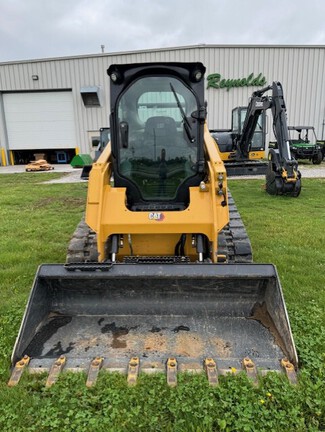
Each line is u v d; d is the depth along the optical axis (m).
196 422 2.21
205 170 3.88
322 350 2.86
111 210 3.53
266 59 21.20
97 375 2.50
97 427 2.19
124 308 3.18
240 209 8.26
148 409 2.30
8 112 23.45
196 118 3.74
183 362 2.59
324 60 21.31
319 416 2.26
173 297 3.14
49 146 23.77
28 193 11.39
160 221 3.45
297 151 18.69
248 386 2.40
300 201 9.17
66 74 22.34
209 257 3.70
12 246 5.80
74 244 3.97
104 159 3.86
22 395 2.40
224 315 3.13
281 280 4.25
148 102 3.73
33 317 2.88
